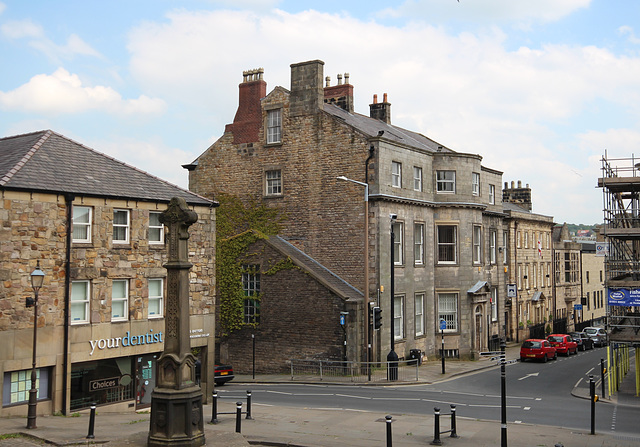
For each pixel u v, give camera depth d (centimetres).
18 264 1962
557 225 7250
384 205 3531
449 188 4031
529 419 2012
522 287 5359
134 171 2520
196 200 2564
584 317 7238
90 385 2162
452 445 1600
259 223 3906
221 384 3023
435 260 3981
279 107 3897
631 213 3128
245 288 3622
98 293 2189
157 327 2381
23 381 1975
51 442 1511
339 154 3647
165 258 2427
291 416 1994
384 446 1566
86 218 2194
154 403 1329
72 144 2458
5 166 2095
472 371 3438
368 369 3039
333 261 3631
